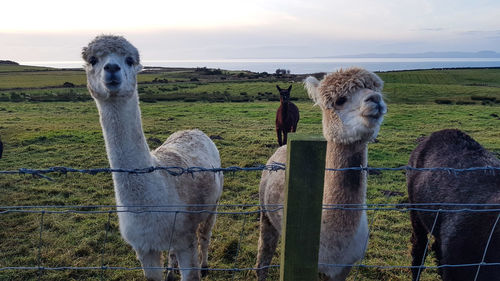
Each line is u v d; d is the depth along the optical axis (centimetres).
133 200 117
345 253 113
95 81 116
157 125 643
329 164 116
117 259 186
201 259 186
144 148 120
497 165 138
